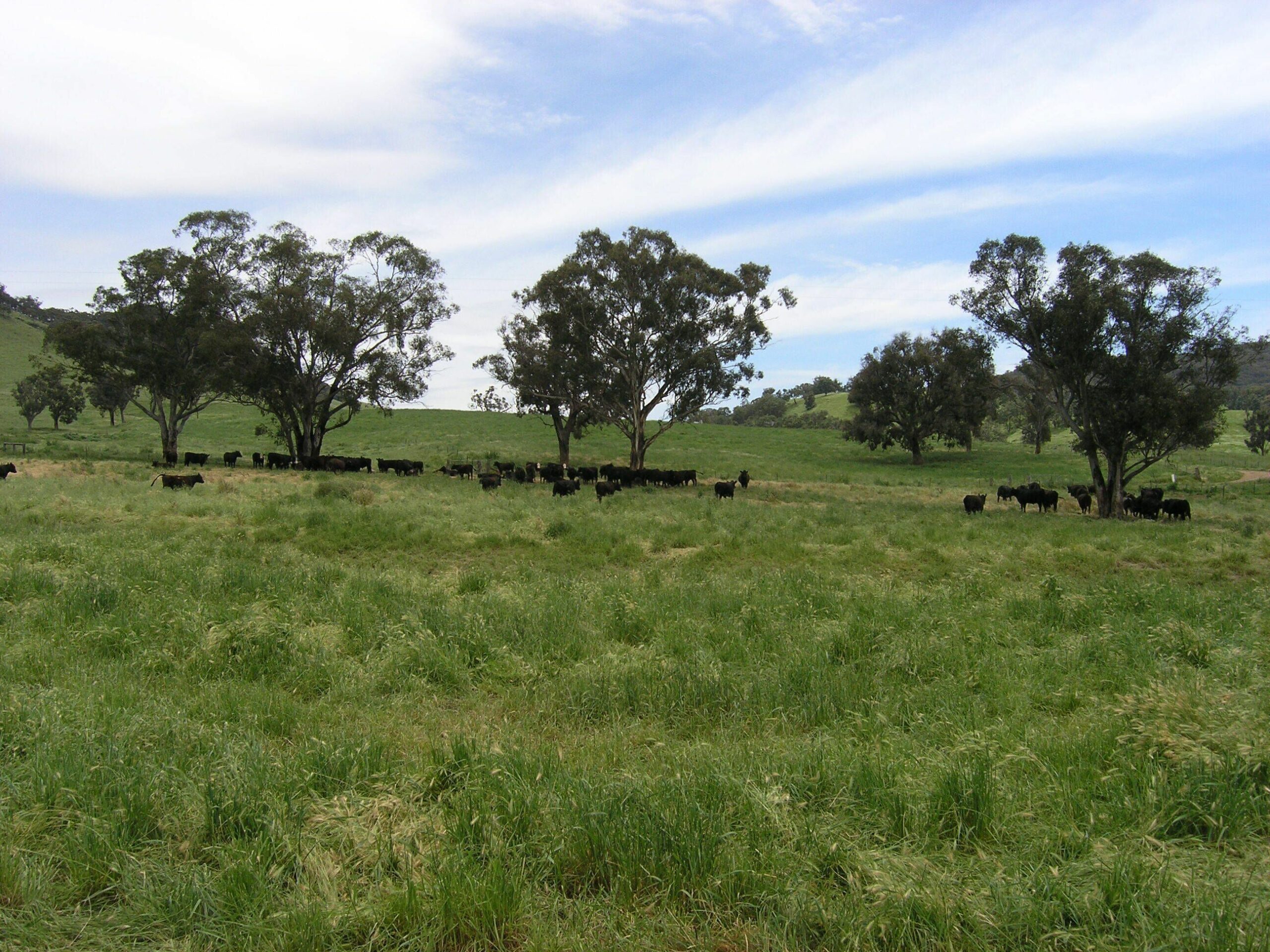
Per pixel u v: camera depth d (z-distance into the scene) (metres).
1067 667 8.24
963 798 4.91
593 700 7.16
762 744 6.24
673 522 22.73
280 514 21.03
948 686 7.54
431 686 7.73
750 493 39.50
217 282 44.53
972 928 3.77
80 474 36.09
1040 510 34.09
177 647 8.44
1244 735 5.64
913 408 67.38
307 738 6.09
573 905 4.06
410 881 3.92
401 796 5.05
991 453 76.31
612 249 44.59
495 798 4.87
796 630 9.70
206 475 38.03
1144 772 5.32
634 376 47.38
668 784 4.92
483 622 9.42
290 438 48.12
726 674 7.71
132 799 4.74
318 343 45.19
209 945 3.71
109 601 10.14
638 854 4.29
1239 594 13.03
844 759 5.58
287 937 3.69
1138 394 30.03
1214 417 30.59
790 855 4.37
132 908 3.93
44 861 4.28
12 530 17.44
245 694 7.13
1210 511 34.47
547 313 46.66
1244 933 3.65
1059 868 4.23
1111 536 21.62
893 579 14.44
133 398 45.41
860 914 3.81
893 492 43.75
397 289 47.03
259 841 4.38
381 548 17.56
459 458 57.12
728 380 47.50
